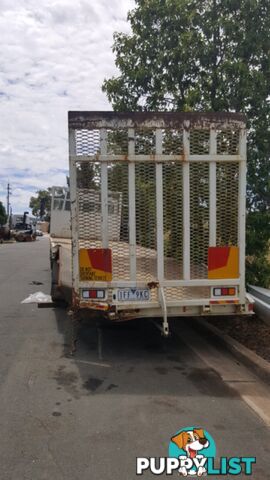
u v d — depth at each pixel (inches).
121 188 219.6
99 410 166.6
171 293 225.1
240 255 227.8
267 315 249.4
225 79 301.0
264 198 312.5
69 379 200.7
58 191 562.3
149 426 153.3
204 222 225.0
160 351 246.8
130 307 222.7
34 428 151.0
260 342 242.5
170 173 221.3
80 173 217.2
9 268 695.1
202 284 225.9
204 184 223.3
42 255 1016.2
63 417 159.9
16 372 209.3
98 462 129.7
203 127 219.8
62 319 327.9
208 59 315.9
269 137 310.3
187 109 304.8
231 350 237.3
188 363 225.1
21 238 2210.9
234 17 309.1
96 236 220.2
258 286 303.3
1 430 149.5
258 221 299.3
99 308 220.5
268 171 309.9
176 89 339.3
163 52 327.6
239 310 230.2
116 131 217.5
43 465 128.0
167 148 219.9
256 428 152.8
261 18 305.1
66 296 269.1
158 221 222.5
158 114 217.8
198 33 315.9
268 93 310.0
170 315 227.8
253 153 307.7
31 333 285.4
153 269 224.2
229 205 225.3
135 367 219.0
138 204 221.0
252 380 200.4
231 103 305.0
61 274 270.7
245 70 292.2
